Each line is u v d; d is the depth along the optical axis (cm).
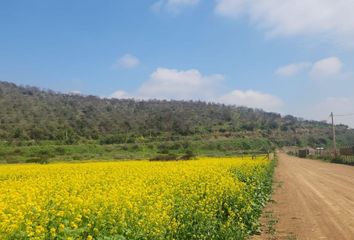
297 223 1692
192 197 1490
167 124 11975
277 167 5375
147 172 2344
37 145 7619
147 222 1050
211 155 7331
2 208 1006
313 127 18900
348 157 6694
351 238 1437
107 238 922
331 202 2205
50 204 1119
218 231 1264
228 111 17188
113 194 1259
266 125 16775
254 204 1708
